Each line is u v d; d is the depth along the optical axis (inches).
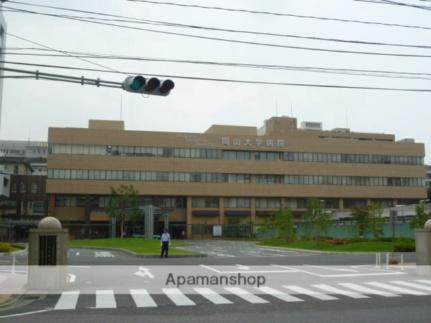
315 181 3690.9
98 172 3371.1
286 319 420.8
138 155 3444.9
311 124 4151.1
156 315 443.8
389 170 3818.9
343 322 406.3
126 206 2989.7
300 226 2687.0
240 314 447.2
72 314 452.4
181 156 3508.9
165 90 571.5
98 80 591.5
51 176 3309.5
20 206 3550.7
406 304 505.4
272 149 3641.7
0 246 1577.3
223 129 3784.5
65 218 3373.5
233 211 3572.8
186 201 3523.6
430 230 805.2
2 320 424.8
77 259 1199.6
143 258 1243.2
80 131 3376.0
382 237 1903.3
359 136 3971.5
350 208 3740.2
